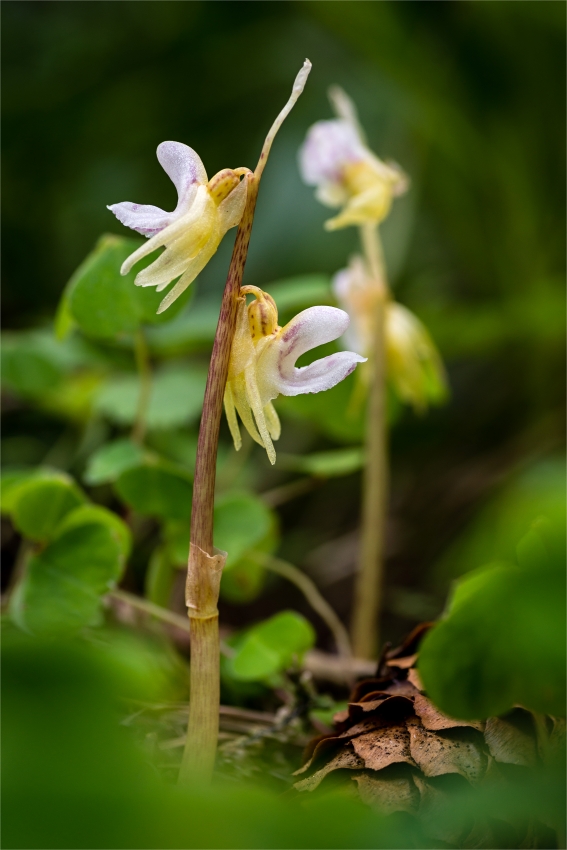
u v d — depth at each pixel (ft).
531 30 2.83
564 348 2.78
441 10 2.89
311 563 2.56
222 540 1.79
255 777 1.60
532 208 3.08
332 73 3.52
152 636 1.81
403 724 1.49
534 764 1.46
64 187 3.48
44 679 1.32
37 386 2.04
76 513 1.70
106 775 1.29
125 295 1.77
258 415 1.43
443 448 3.01
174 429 2.38
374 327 1.91
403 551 2.57
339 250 3.20
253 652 1.67
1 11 3.49
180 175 1.43
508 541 1.44
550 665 1.41
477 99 2.99
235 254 1.43
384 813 1.44
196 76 3.45
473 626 1.43
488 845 1.43
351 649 2.00
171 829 1.25
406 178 1.90
